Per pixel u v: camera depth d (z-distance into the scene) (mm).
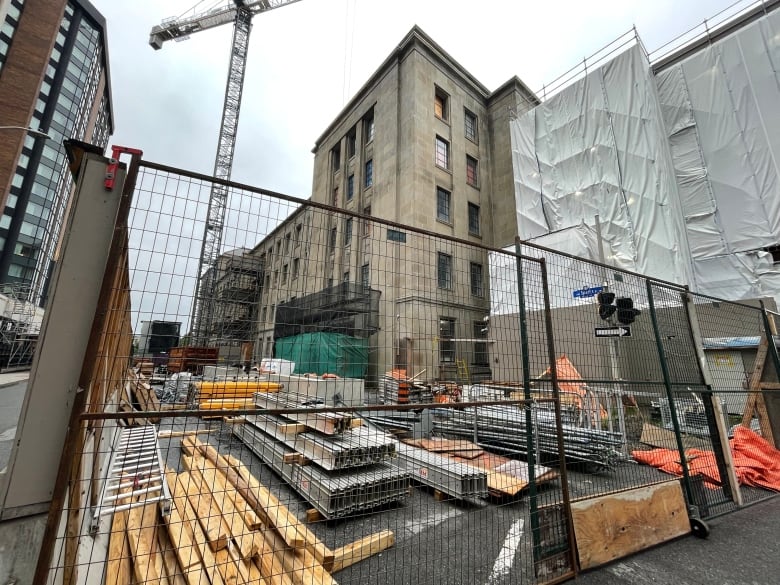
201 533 2801
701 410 5695
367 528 3740
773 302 11453
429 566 3066
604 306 5680
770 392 6289
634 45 15000
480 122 25422
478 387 5859
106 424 3148
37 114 41188
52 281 1742
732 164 14219
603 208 15227
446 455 5480
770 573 3043
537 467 5074
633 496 3502
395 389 6219
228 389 5242
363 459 4270
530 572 2986
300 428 4801
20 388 15969
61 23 44656
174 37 38594
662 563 3180
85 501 2166
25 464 1586
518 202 18734
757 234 13367
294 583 2396
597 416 6367
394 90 22703
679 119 15742
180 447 5988
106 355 2008
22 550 1514
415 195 20047
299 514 3961
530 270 4160
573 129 16672
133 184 1916
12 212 38531
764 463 5590
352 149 26781
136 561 2443
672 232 13234
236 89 36969
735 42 14492
